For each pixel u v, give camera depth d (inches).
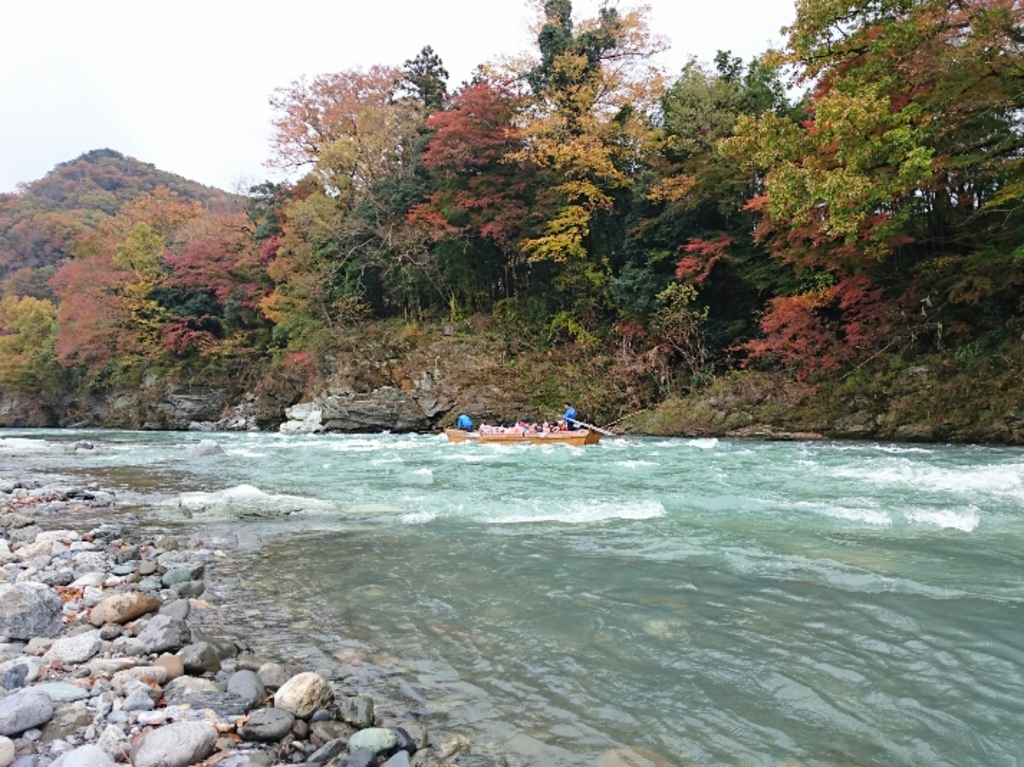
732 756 126.2
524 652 179.6
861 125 631.8
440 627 200.7
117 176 4347.9
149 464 693.9
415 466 623.8
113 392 1787.6
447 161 1283.2
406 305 1470.2
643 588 228.4
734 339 1103.0
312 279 1379.2
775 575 237.5
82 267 1785.2
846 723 137.7
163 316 1649.9
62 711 138.1
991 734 131.9
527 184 1273.4
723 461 606.9
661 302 1125.7
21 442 951.6
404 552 293.0
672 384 1112.2
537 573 251.0
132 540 326.6
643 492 432.5
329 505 408.2
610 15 1288.1
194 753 123.8
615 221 1306.6
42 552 292.5
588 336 1235.9
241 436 1241.4
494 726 140.3
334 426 1241.4
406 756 124.7
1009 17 632.4
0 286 2901.1
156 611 214.1
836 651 172.2
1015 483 434.0
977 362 792.9
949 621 190.1
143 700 145.2
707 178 1051.3
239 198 3026.6
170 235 2052.2
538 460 652.1
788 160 732.0
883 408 852.6
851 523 320.5
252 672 162.1
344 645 188.9
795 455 653.9
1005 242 804.6
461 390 1224.8
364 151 1542.8
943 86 689.0
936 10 685.9
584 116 1211.2
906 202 793.6
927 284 840.9
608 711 145.6
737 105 1167.0
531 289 1380.4
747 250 1079.0
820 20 724.7
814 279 954.7
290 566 275.9
